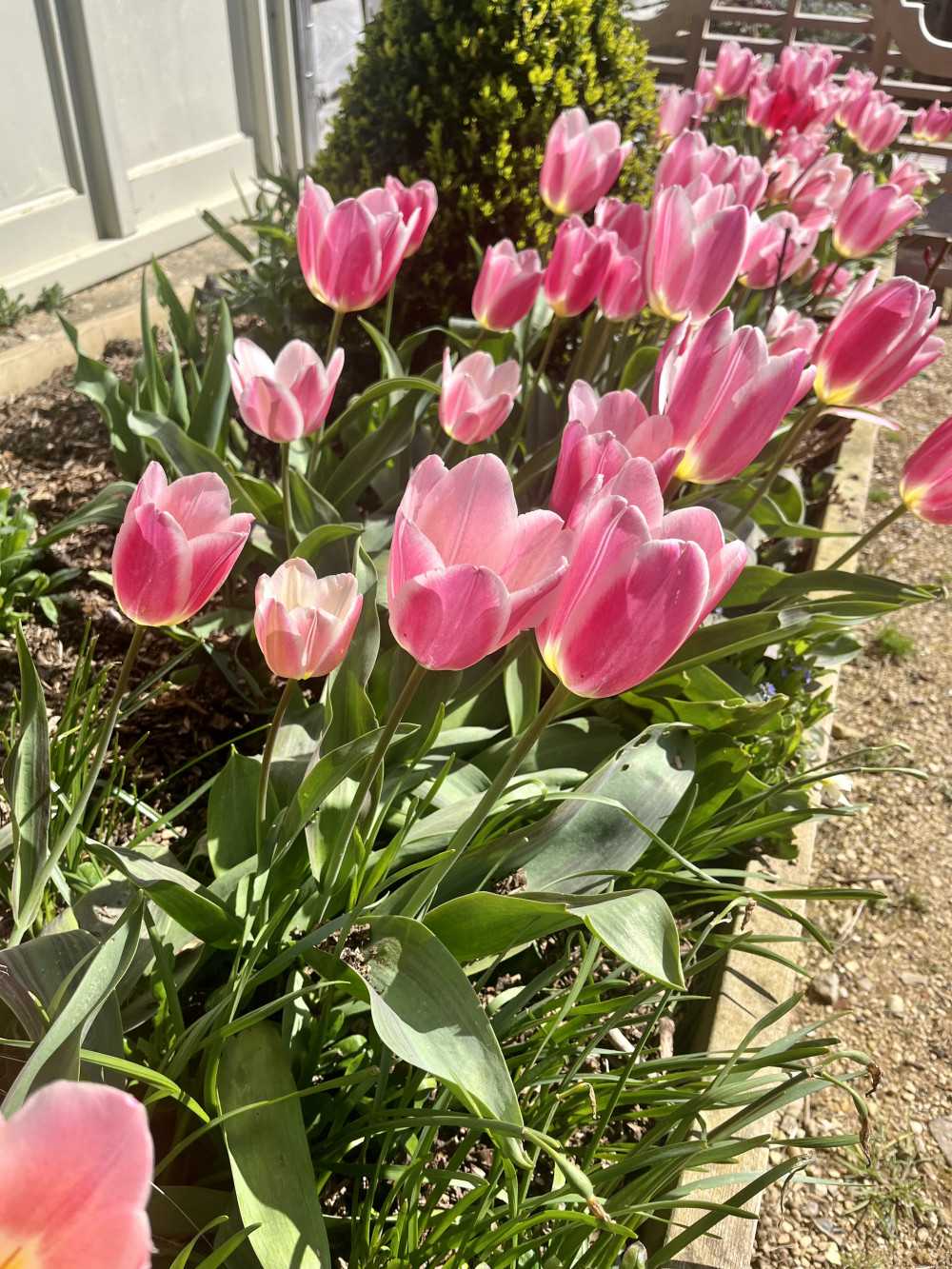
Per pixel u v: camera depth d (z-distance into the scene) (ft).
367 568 5.32
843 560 5.91
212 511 3.19
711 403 4.35
